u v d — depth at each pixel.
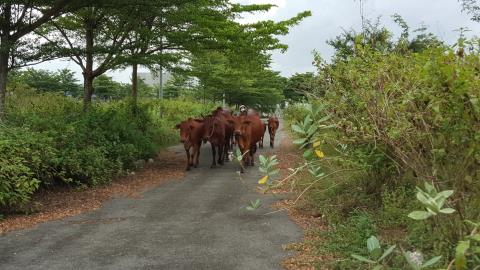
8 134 8.56
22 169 7.56
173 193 9.28
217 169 12.88
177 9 13.55
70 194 9.02
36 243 5.89
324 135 4.97
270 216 7.17
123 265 5.05
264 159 4.02
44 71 41.41
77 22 15.05
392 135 4.16
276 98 45.53
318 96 6.03
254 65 18.17
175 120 25.00
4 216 7.27
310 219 6.91
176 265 5.04
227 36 15.02
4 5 10.46
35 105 14.00
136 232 6.36
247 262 5.11
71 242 5.92
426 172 4.04
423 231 4.87
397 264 4.34
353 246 5.19
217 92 36.84
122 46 14.11
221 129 13.06
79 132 10.65
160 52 15.03
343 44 10.88
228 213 7.43
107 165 10.92
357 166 6.66
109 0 11.04
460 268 2.57
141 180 10.96
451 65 3.45
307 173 8.42
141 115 17.80
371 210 6.57
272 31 15.77
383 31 6.98
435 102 3.58
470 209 3.81
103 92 44.47
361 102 4.97
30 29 11.00
